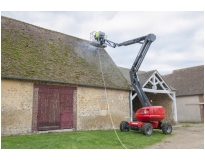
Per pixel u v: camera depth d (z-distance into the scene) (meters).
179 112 21.98
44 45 11.68
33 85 9.31
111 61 15.19
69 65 11.61
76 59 12.53
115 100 12.54
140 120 10.73
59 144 6.97
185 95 21.47
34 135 8.55
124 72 17.67
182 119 21.59
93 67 12.98
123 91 13.16
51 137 8.14
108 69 13.93
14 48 10.00
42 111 9.42
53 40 12.60
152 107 10.34
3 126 8.14
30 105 9.06
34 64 9.98
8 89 8.51
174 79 24.80
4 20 11.09
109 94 12.29
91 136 8.71
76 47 13.60
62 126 10.01
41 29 12.69
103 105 11.84
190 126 15.62
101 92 11.90
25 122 8.79
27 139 7.56
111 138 8.73
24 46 10.56
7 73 8.47
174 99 16.88
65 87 10.43
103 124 11.66
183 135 10.40
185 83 22.94
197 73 23.12
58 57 11.60
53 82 9.97
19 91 8.82
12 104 8.52
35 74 9.44
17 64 9.28
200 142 8.41
